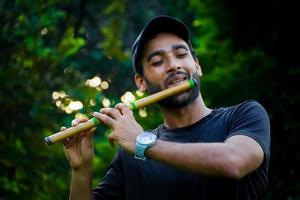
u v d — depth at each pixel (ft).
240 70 26.14
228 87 25.99
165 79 10.33
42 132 23.45
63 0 24.13
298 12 25.89
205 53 27.40
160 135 10.51
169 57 10.36
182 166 9.05
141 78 10.84
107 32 24.14
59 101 24.27
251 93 25.71
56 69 23.81
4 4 21.83
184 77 10.30
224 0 27.14
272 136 25.64
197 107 10.34
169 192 10.00
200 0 27.61
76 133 10.52
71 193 10.99
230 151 9.08
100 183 11.24
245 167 9.12
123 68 39.01
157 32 10.48
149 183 10.22
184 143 9.28
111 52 24.30
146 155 9.25
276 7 26.13
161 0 44.11
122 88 39.09
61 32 26.55
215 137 10.03
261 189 9.91
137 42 10.64
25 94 22.99
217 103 26.30
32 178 22.93
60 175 23.57
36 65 23.18
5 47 22.24
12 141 22.76
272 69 25.58
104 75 36.52
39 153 23.27
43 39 25.08
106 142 27.76
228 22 27.32
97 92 26.40
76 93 24.57
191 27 43.47
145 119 26.99
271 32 26.58
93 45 34.78
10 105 22.66
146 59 10.52
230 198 9.70
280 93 25.59
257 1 26.50
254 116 9.84
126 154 10.73
